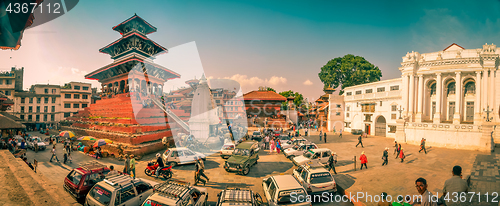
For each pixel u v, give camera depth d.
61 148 25.73
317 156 18.11
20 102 55.72
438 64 33.59
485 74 29.89
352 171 16.84
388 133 40.12
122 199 9.31
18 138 27.00
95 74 25.16
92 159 19.95
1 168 10.10
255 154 18.84
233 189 9.07
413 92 36.09
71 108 61.81
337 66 69.38
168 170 14.50
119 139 20.20
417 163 19.23
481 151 24.59
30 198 6.80
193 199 8.79
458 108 31.84
